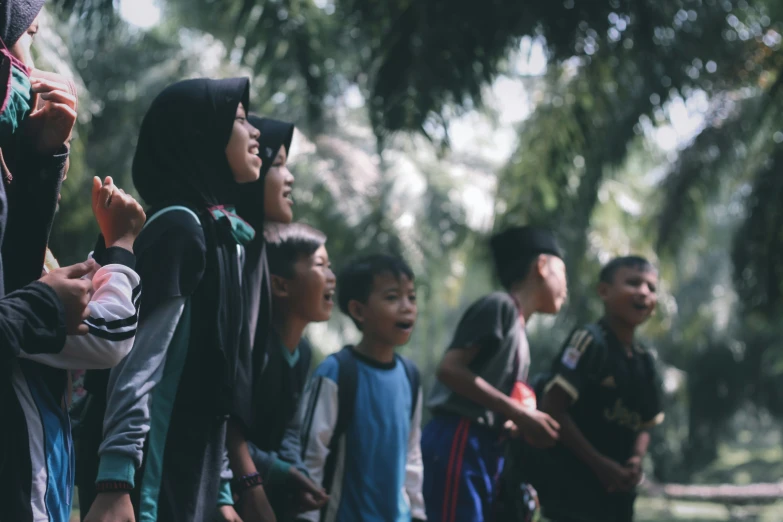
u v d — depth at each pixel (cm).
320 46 681
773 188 851
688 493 1648
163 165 266
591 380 428
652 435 1697
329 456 341
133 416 230
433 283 1174
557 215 896
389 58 615
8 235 188
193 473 248
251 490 279
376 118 652
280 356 321
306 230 336
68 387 204
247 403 277
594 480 429
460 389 380
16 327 166
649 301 439
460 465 385
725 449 2567
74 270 180
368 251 1049
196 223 252
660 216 1107
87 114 760
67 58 636
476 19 602
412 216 1089
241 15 654
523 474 425
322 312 329
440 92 625
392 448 346
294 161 1052
